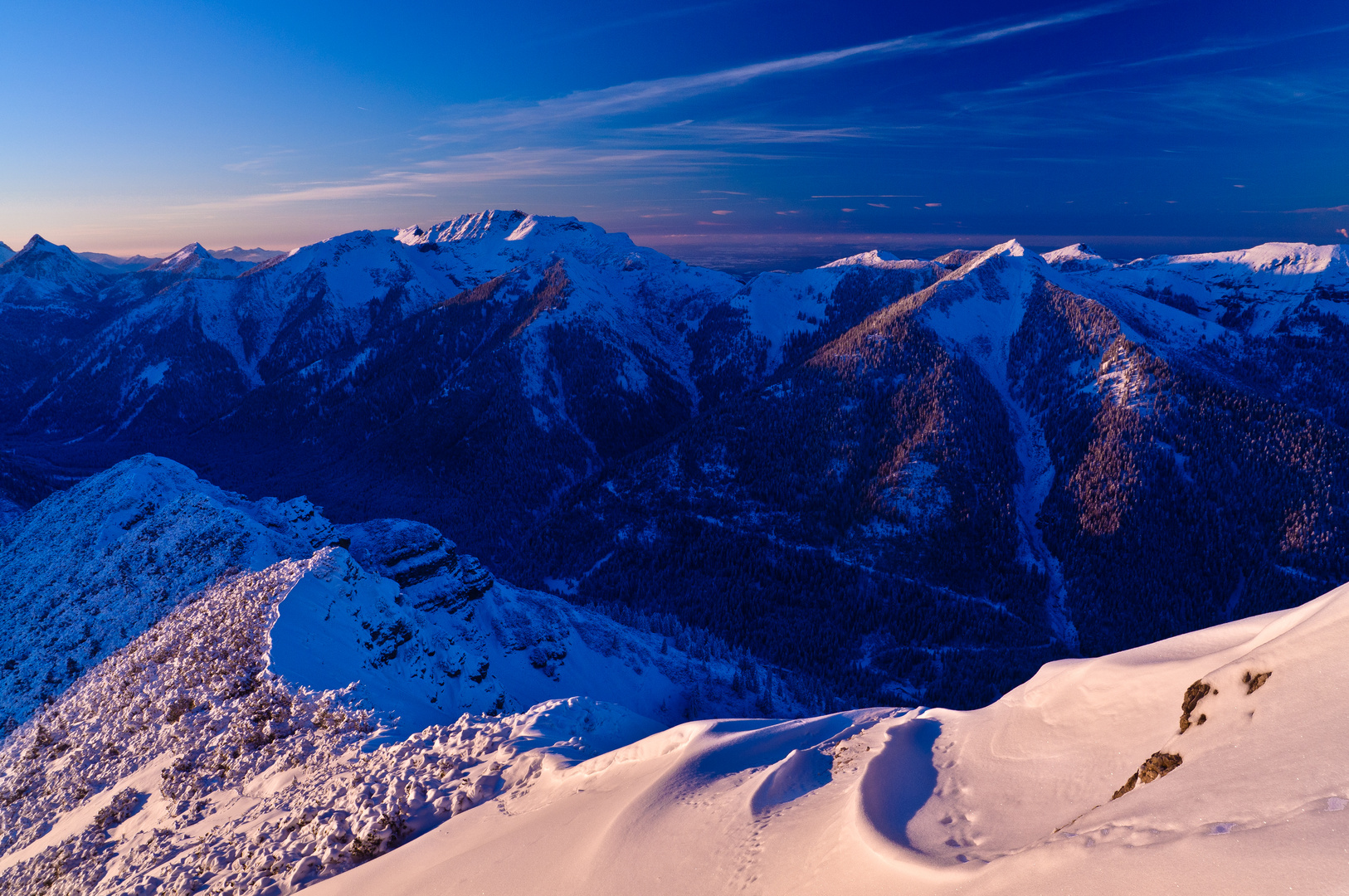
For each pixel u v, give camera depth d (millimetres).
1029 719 11414
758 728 18797
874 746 14344
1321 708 6121
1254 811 5434
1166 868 5355
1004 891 6531
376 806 19578
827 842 10055
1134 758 8266
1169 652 10305
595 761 18891
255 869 18703
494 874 14203
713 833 12203
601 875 12203
